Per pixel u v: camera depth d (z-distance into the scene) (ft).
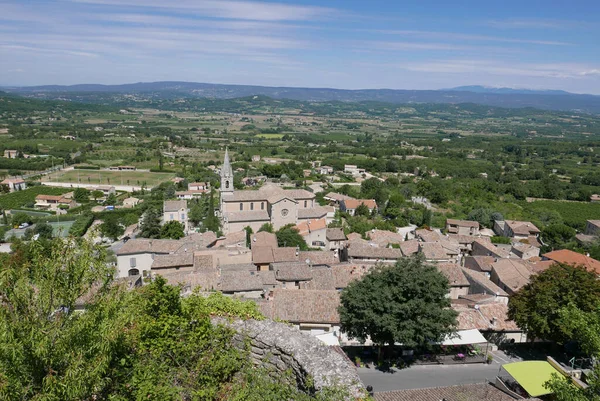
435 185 521.24
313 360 51.93
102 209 437.99
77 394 39.09
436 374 119.44
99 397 44.86
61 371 40.01
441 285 120.88
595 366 74.33
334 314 141.49
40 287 41.39
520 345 138.82
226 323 58.13
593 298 121.39
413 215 388.98
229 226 297.12
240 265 205.16
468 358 127.75
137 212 422.82
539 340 141.49
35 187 545.03
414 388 111.45
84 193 497.87
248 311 62.23
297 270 193.57
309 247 273.13
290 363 53.83
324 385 47.75
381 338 119.24
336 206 426.51
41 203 469.57
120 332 44.01
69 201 477.77
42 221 367.04
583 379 103.09
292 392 50.83
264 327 58.08
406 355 128.26
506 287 184.14
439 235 298.97
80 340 41.11
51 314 41.57
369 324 117.70
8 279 40.34
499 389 104.78
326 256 223.92
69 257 43.39
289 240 263.29
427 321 113.60
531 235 348.18
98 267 44.88
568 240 340.18
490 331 137.90
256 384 51.93
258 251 224.74
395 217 395.34
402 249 236.02
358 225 334.44
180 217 348.59
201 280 169.37
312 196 329.52
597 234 350.43
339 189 510.58
